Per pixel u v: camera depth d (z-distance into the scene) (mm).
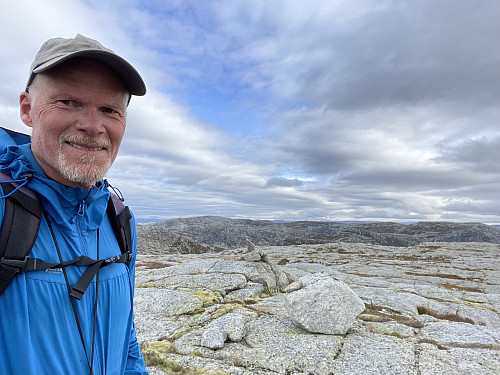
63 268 479
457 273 7441
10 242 428
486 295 4828
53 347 445
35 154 499
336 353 2094
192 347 2229
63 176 498
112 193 654
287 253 11398
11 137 569
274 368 1905
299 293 2551
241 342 2295
